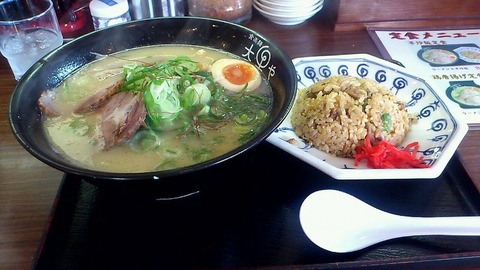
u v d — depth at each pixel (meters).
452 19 0.52
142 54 0.40
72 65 0.37
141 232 0.29
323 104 0.35
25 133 0.27
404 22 0.52
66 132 0.32
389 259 0.27
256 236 0.29
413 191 0.32
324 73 0.41
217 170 0.27
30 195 0.32
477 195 0.31
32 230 0.30
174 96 0.32
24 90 0.31
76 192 0.32
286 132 0.36
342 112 0.35
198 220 0.30
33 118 0.31
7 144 0.36
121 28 0.39
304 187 0.32
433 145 0.34
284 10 0.50
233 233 0.29
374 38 0.50
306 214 0.29
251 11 0.54
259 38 0.37
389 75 0.40
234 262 0.27
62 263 0.27
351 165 0.33
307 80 0.41
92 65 0.38
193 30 0.40
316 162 0.31
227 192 0.32
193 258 0.28
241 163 0.33
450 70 0.45
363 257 0.27
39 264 0.27
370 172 0.30
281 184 0.33
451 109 0.35
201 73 0.36
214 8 0.51
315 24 0.53
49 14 0.46
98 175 0.24
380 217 0.29
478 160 0.34
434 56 0.47
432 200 0.32
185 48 0.41
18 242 0.29
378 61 0.41
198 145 0.31
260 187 0.32
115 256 0.28
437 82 0.43
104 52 0.39
